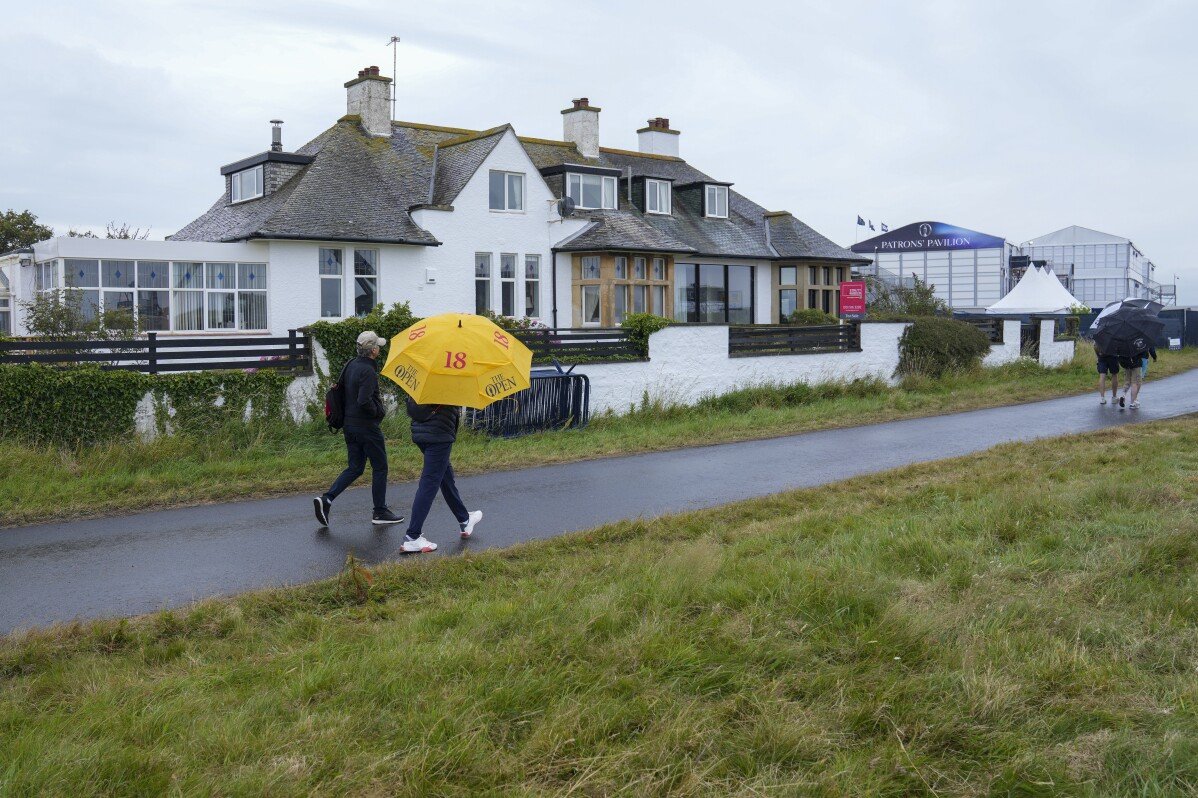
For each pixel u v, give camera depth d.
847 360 21.31
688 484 10.97
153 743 4.27
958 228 55.00
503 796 3.88
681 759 4.17
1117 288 69.12
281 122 28.19
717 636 5.41
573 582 6.57
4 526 8.96
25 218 40.34
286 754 4.17
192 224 29.47
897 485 10.41
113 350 13.51
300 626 5.92
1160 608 5.88
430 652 5.17
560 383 15.46
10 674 5.25
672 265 30.44
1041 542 7.34
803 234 35.25
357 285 25.08
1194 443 12.50
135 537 8.50
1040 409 18.33
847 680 4.90
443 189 27.12
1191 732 4.35
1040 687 4.84
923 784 4.02
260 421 13.20
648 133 37.56
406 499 10.21
